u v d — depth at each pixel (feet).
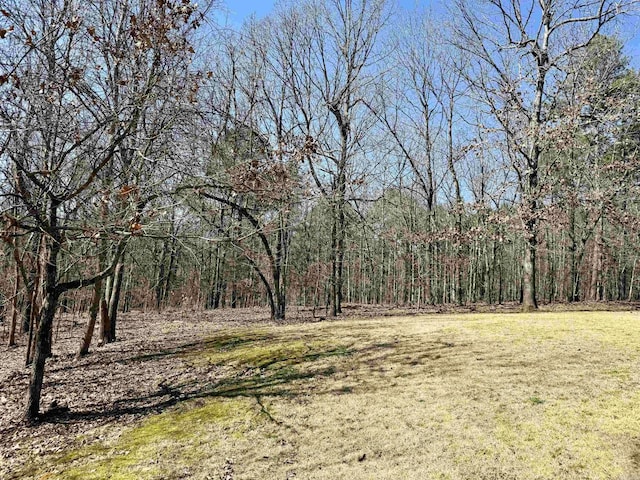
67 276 38.52
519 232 54.34
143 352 37.42
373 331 36.96
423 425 17.21
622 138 61.52
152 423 20.03
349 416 18.81
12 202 20.17
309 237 76.84
